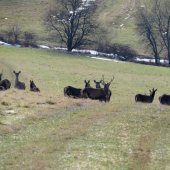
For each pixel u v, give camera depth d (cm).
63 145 4216
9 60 19562
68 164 3559
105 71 19812
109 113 6156
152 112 6216
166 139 4619
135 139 4625
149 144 4400
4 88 8769
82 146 4225
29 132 4822
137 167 3619
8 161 3572
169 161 3806
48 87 13775
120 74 19188
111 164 3672
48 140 4438
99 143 4384
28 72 16500
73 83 15250
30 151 3947
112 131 4969
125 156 3966
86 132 4894
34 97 7200
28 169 3334
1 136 4509
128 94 14038
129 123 5456
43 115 5822
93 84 15475
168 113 6150
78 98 7869
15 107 6119
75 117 5844
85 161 3697
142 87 15950
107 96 8056
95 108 6638
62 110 6284
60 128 5106
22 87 9250
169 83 17662
